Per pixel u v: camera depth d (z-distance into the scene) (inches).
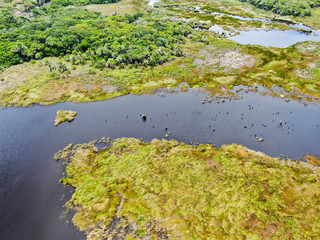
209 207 1931.6
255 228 1765.5
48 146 2773.1
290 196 2000.5
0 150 2738.7
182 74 4163.4
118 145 2699.3
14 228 1940.2
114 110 3348.9
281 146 2657.5
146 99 3567.9
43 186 2283.5
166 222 1850.4
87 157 2564.0
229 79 3969.0
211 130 2925.7
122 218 1919.3
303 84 3737.7
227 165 2342.5
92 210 1998.0
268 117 3110.2
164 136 2861.7
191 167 2331.4
